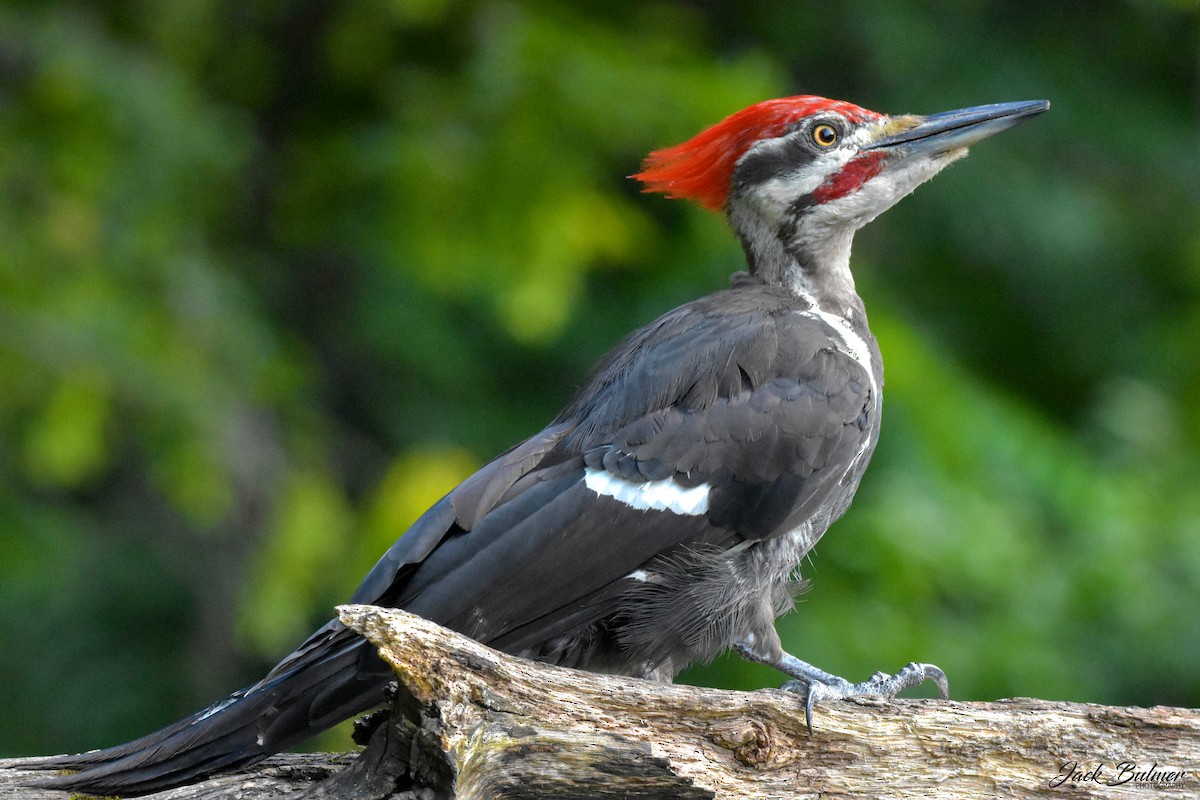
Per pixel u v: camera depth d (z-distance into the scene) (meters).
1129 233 15.25
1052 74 15.10
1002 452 12.84
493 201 12.57
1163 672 13.09
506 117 12.56
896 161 8.40
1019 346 15.52
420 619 6.01
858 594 12.16
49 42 12.12
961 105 14.77
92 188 11.99
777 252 8.51
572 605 7.18
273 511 12.41
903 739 6.61
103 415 11.55
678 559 7.34
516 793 6.09
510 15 12.94
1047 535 12.92
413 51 14.02
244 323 12.47
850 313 8.44
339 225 13.73
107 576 13.57
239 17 14.12
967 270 15.21
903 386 12.44
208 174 12.67
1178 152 15.05
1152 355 15.08
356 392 14.27
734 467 7.43
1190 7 14.77
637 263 13.63
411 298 13.82
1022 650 12.15
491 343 13.98
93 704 13.25
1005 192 14.58
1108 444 14.16
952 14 15.02
